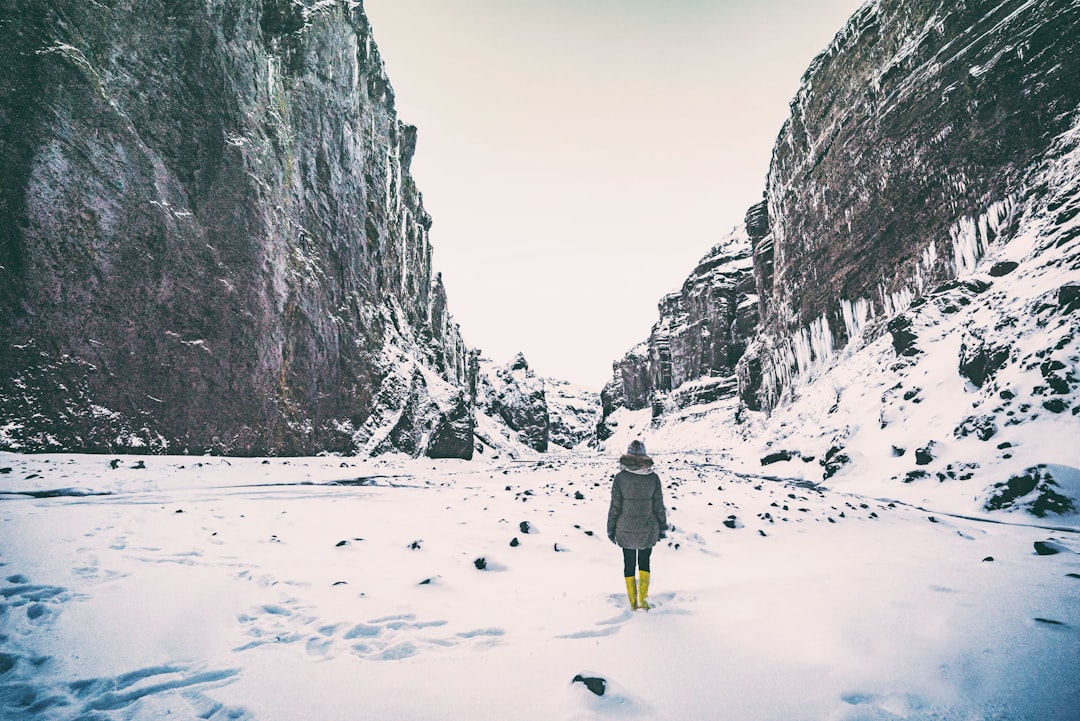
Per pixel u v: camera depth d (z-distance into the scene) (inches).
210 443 808.3
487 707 113.9
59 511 332.5
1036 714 99.3
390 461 1038.4
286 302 997.2
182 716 112.0
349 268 1240.8
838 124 1389.0
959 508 464.8
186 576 205.8
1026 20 890.1
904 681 116.5
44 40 709.3
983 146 934.4
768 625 157.5
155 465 631.2
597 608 182.2
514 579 224.8
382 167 1509.6
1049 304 601.3
